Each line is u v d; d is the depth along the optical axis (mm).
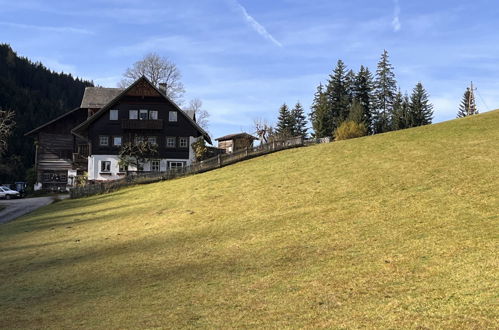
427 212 17125
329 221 18375
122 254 17844
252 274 13312
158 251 17672
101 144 61844
